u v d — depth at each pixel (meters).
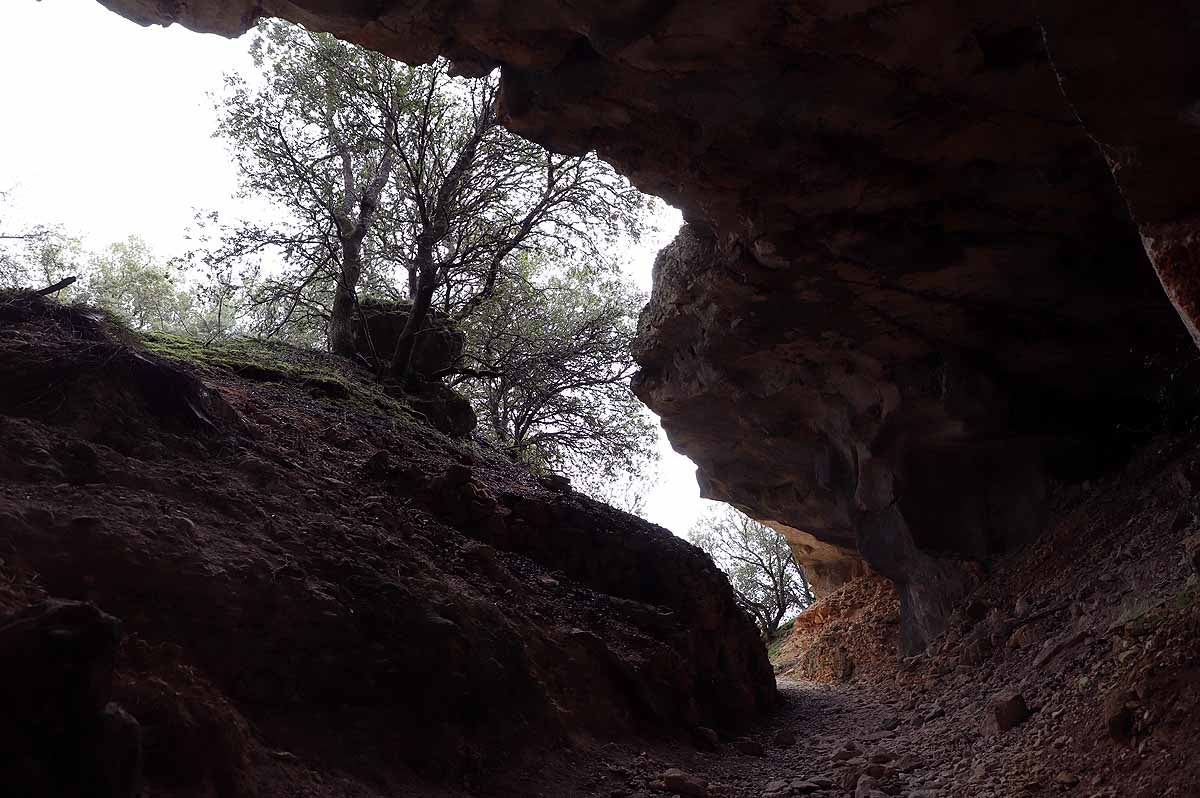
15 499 4.88
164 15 7.16
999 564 11.77
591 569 9.98
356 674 5.41
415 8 6.78
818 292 10.55
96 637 3.24
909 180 8.26
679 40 6.59
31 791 3.03
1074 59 4.24
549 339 15.45
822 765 7.94
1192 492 8.97
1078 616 8.33
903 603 13.52
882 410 12.34
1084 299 9.98
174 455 6.52
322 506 7.12
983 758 6.53
